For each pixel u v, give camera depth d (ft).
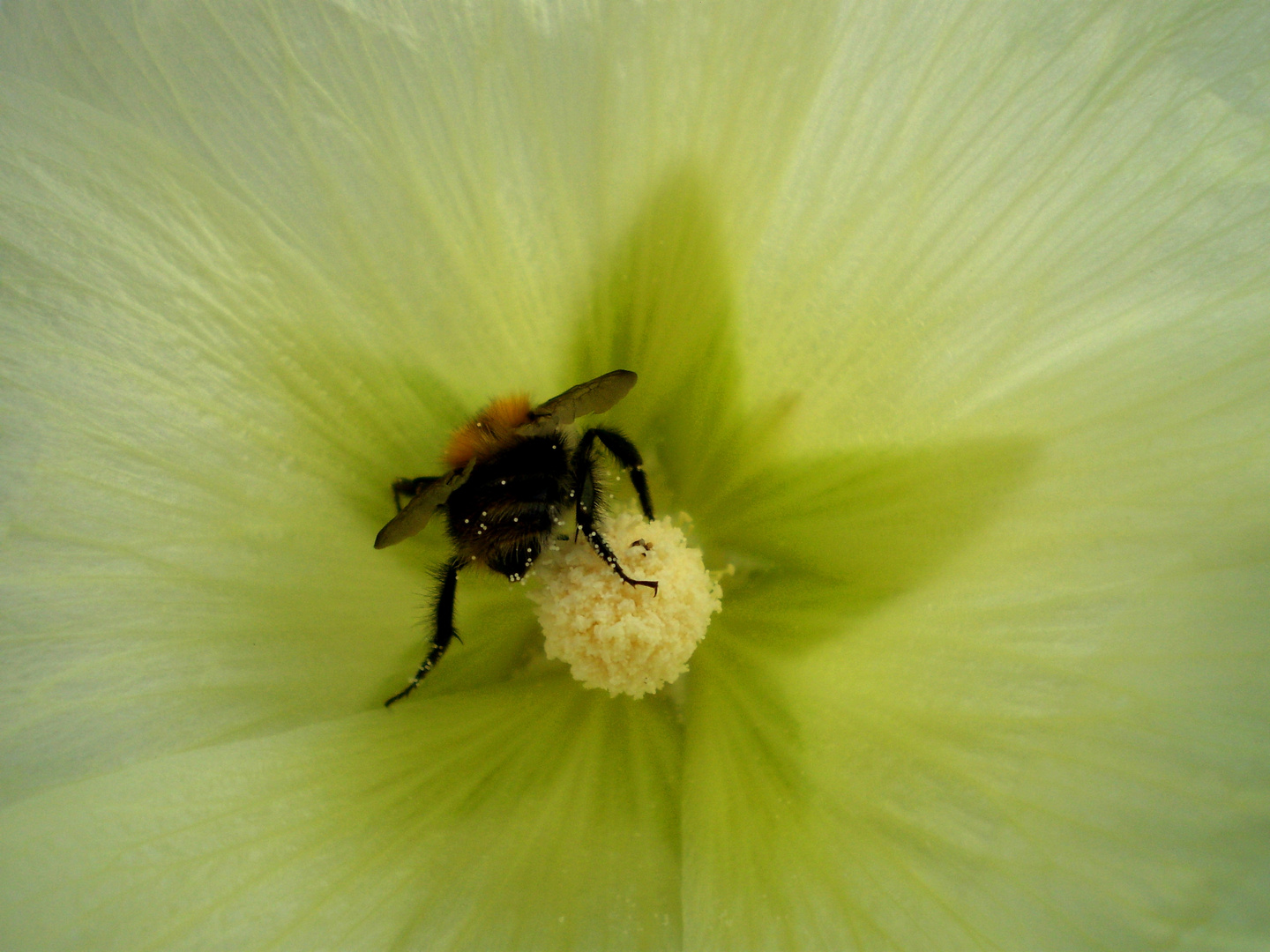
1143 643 0.25
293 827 0.26
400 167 0.29
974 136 0.28
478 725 0.29
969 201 0.28
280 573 0.28
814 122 0.29
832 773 0.27
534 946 0.26
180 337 0.28
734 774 0.29
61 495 0.26
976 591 0.27
